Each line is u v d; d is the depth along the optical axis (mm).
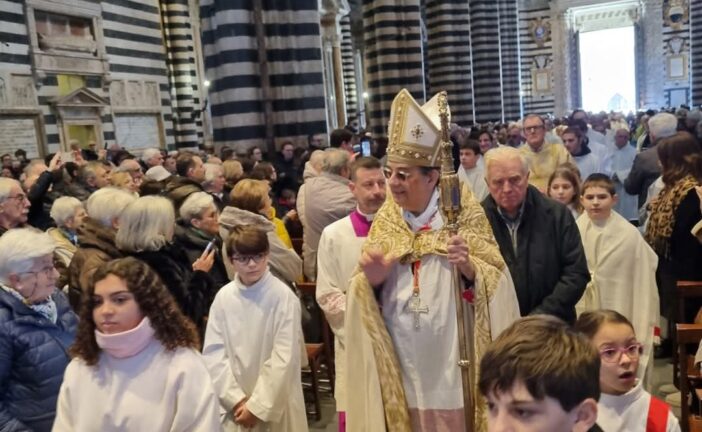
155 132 18562
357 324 2338
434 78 18734
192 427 2133
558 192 4340
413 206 2340
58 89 14766
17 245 2551
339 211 4695
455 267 2154
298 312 3268
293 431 3182
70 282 3348
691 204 4430
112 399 2125
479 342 2229
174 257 3520
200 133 24109
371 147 10938
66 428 2150
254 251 3182
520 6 31625
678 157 4617
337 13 25141
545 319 1412
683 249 4508
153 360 2178
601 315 2357
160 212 3445
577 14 31062
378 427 2283
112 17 16766
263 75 9180
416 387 2312
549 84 31719
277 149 9336
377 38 13992
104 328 2131
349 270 3041
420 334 2287
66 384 2189
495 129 16844
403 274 2332
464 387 2186
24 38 13781
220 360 3193
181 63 22516
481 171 6512
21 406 2533
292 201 7863
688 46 29062
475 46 22516
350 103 28562
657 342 3895
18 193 4320
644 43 29953
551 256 2920
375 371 2291
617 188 7832
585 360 1292
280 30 9109
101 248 3439
